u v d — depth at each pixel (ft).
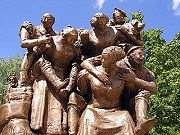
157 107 67.41
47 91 28.96
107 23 31.68
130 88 29.01
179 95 68.33
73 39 29.50
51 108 28.53
